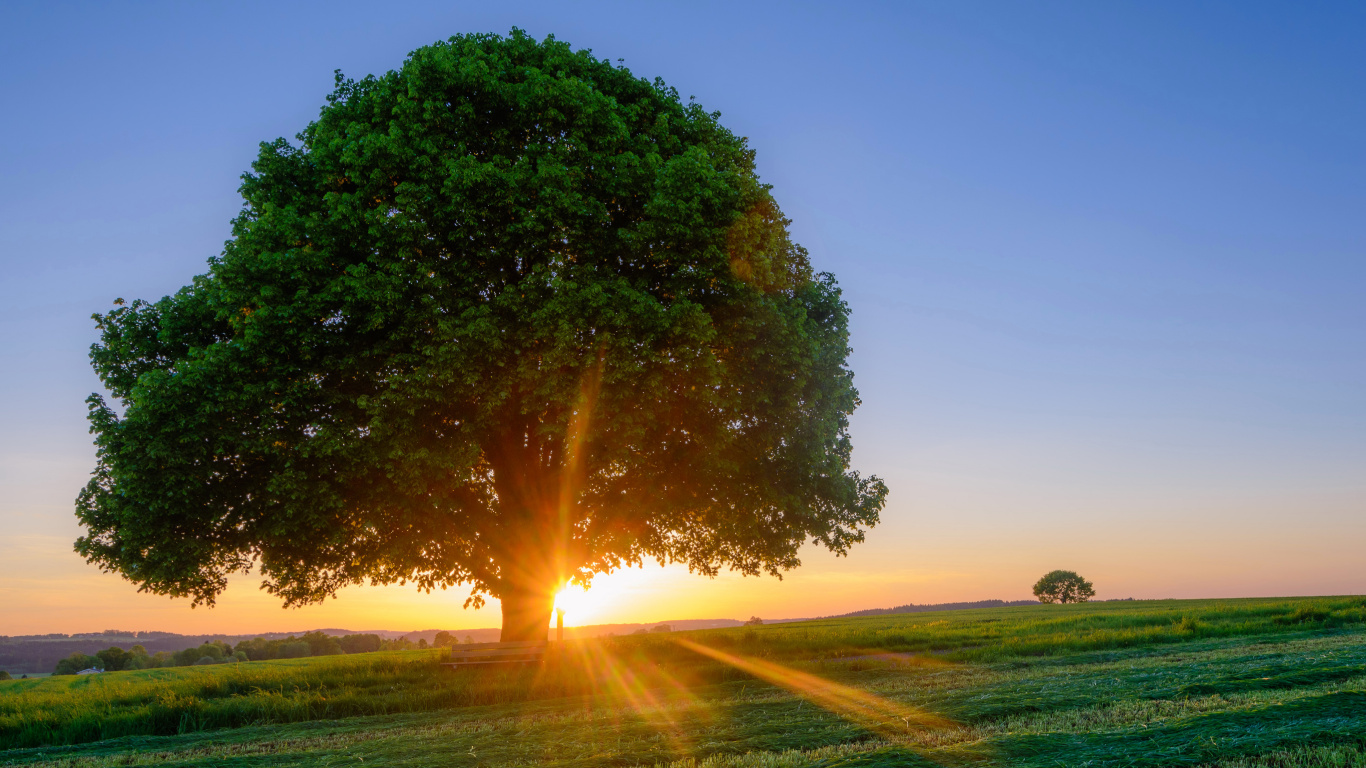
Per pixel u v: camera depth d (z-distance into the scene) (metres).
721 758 7.10
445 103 18.42
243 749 10.23
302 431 17.27
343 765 8.07
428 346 16.52
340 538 17.80
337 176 18.98
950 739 7.48
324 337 17.17
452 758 8.05
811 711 9.96
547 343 17.08
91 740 12.64
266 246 17.91
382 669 21.22
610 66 21.16
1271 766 5.35
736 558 25.31
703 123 21.50
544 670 17.27
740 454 20.17
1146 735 6.49
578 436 17.34
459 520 20.56
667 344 17.83
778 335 19.36
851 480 24.12
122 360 18.94
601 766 7.14
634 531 20.22
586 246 17.92
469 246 17.94
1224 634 22.66
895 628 34.09
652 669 17.33
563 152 18.41
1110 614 38.53
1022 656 19.03
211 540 18.16
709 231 18.31
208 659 75.38
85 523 18.34
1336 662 12.09
